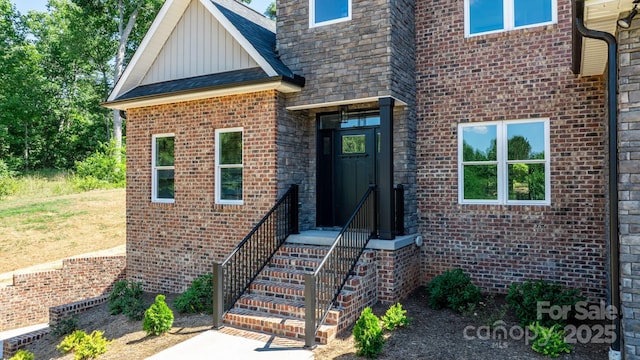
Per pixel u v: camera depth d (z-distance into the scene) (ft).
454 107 27.25
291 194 27.43
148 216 31.78
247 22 31.24
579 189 24.08
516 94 25.62
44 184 72.08
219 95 28.35
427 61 28.07
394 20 25.20
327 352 18.33
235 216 28.12
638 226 14.99
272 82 25.31
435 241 27.66
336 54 25.98
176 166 30.60
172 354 18.28
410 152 27.43
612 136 16.28
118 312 27.68
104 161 79.10
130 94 31.63
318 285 20.07
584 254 23.88
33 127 97.19
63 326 26.22
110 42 96.43
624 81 15.30
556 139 24.64
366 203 24.73
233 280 24.21
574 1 14.75
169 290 30.81
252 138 27.48
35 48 98.94
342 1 26.35
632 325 15.01
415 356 17.58
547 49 24.89
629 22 14.73
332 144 29.96
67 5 98.37
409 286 26.09
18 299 33.24
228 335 20.54
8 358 25.21
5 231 45.93
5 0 99.40
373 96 24.76
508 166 26.04
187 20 30.76
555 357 17.17
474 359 17.21
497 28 26.45
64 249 43.11
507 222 25.73
